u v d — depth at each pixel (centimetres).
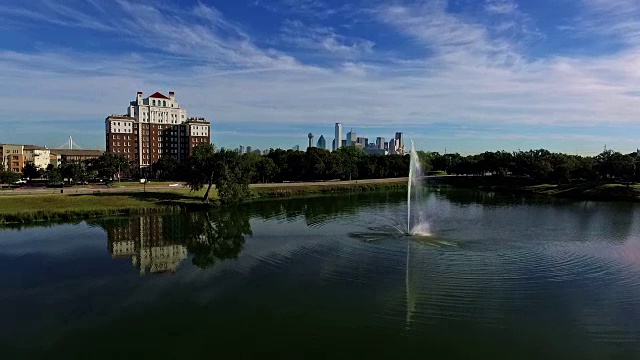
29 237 6256
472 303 3500
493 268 4419
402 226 6825
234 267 4547
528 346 2811
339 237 5909
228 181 9419
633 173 12988
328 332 3006
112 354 2744
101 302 3603
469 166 19500
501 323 3138
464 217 7869
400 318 3219
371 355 2695
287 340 2895
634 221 7481
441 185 17112
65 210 7975
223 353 2734
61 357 2716
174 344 2856
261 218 7869
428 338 2914
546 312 3331
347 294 3703
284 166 16200
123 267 4644
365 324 3127
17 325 3177
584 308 3412
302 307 3434
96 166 15875
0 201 8556
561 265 4550
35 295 3784
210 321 3198
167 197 10106
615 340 2892
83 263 4819
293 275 4231
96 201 9088
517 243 5525
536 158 16975
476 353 2722
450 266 4472
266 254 5041
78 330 3078
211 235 6372
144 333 3017
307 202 10556
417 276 4150
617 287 3888
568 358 2661
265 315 3294
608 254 5019
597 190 12431
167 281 4134
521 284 3938
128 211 8494
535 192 13575
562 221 7431
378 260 4709
